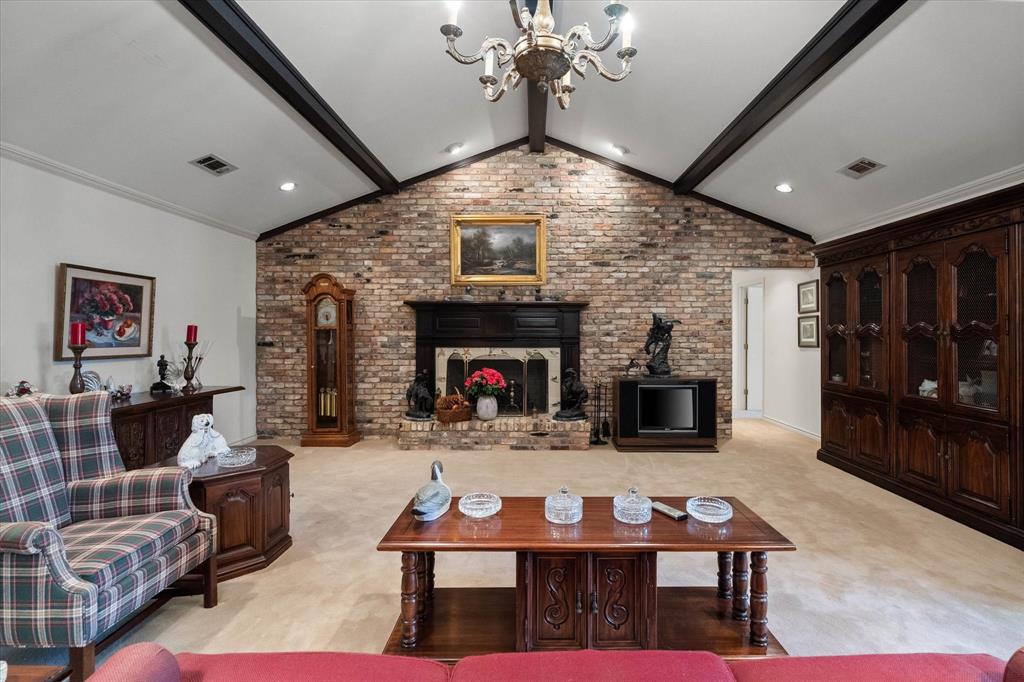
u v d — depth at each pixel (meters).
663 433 5.12
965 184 3.42
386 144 4.67
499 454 4.98
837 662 1.13
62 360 3.32
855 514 3.29
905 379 3.65
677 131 4.40
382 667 1.11
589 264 5.67
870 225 4.54
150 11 2.43
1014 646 1.92
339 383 5.40
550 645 1.79
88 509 2.18
